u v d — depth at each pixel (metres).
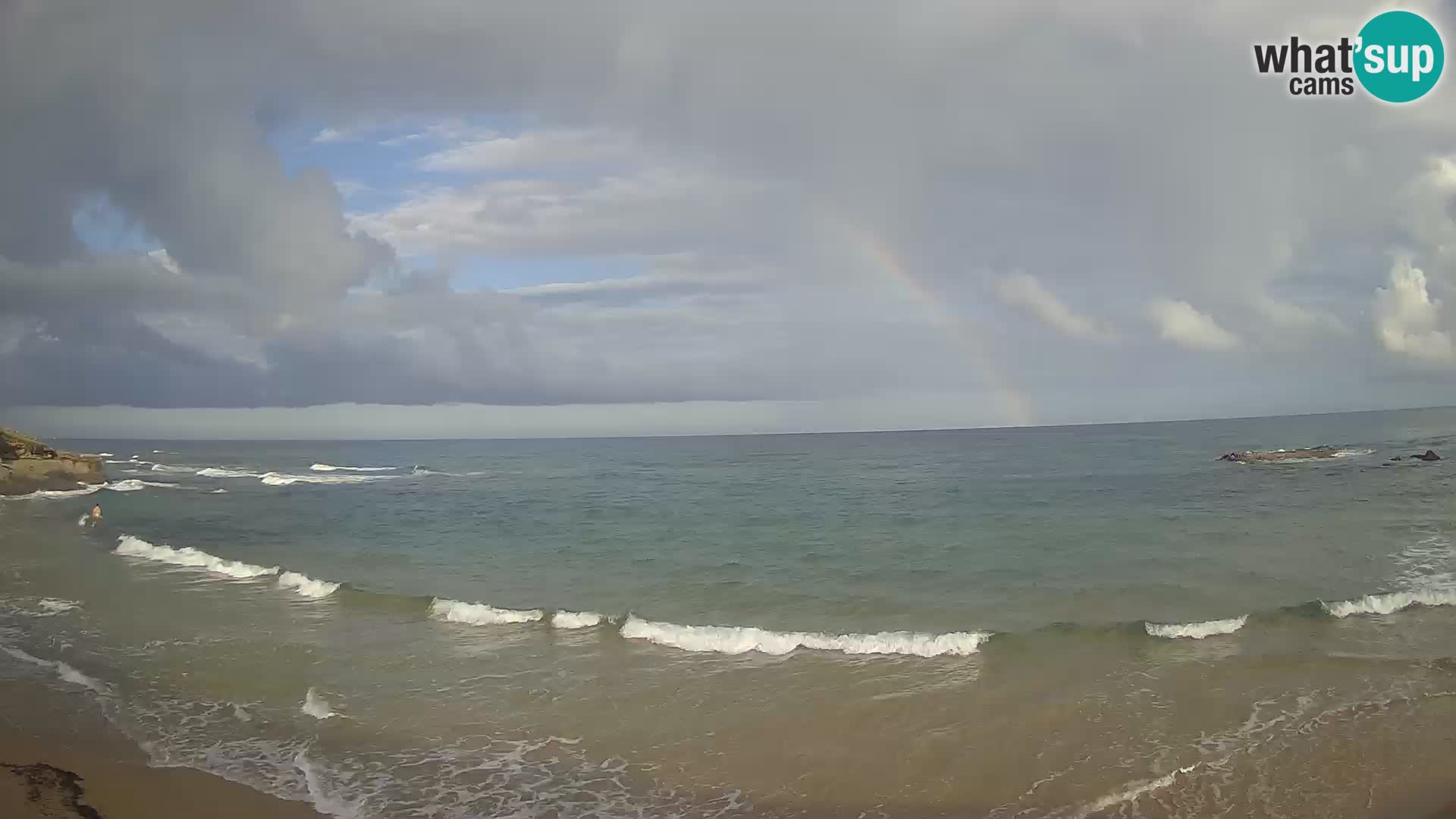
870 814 8.45
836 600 18.14
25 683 12.44
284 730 10.72
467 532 30.36
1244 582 18.48
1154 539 24.80
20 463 50.19
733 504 39.34
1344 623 14.97
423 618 16.70
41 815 8.13
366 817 8.38
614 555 24.59
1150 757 9.59
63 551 25.88
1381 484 37.88
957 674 12.71
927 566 21.84
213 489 49.97
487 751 10.09
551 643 14.83
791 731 10.59
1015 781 9.09
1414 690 11.41
